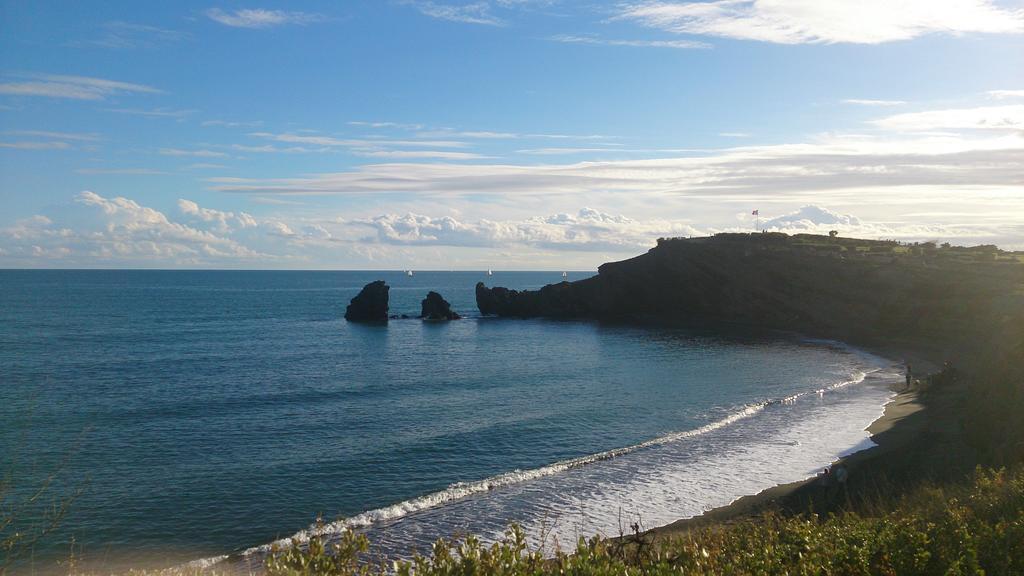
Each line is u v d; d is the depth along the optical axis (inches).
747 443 1333.7
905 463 1063.6
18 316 4466.0
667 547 401.4
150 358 2674.7
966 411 1245.1
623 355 2854.3
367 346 3228.3
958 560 359.6
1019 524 404.8
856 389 1950.1
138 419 1590.8
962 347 2672.2
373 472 1186.0
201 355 2802.7
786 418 1563.7
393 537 879.1
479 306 5191.9
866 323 3454.7
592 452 1315.2
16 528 882.1
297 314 5123.0
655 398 1860.2
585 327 4153.5
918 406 1610.5
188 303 6067.9
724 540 458.6
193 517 965.2
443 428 1505.9
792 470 1138.0
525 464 1238.9
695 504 984.3
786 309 3912.4
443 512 974.4
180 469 1189.7
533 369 2447.1
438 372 2375.7
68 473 1151.0
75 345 3041.3
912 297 3257.9
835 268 3688.5
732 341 3348.9
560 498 1026.7
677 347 3129.9
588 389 2015.3
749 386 2048.5
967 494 590.6
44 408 1702.8
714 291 4286.4
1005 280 2979.8
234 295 7529.5
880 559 384.5
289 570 315.3
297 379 2209.6
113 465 1208.8
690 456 1249.4
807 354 2837.1
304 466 1214.9
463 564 319.0
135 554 835.4
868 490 958.4
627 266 4677.7
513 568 323.3
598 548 349.1
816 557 377.1
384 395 1923.0
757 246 4195.4
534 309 4955.7
